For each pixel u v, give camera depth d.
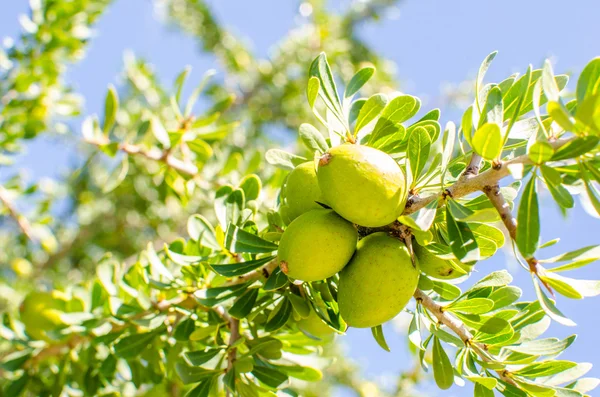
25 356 0.53
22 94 0.71
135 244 0.97
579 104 0.36
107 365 0.51
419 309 0.41
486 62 0.39
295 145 0.86
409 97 0.41
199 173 0.57
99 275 0.50
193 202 0.84
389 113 0.41
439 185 0.40
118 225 0.95
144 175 0.87
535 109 0.37
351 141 0.42
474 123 0.38
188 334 0.47
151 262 0.46
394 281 0.38
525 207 0.36
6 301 0.81
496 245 0.40
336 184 0.37
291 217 0.42
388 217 0.38
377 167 0.37
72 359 0.54
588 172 0.36
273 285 0.41
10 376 0.58
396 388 0.75
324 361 0.49
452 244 0.38
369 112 0.42
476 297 0.42
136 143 0.57
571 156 0.35
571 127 0.34
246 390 0.44
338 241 0.38
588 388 0.42
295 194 0.41
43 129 0.71
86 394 0.53
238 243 0.42
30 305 0.53
